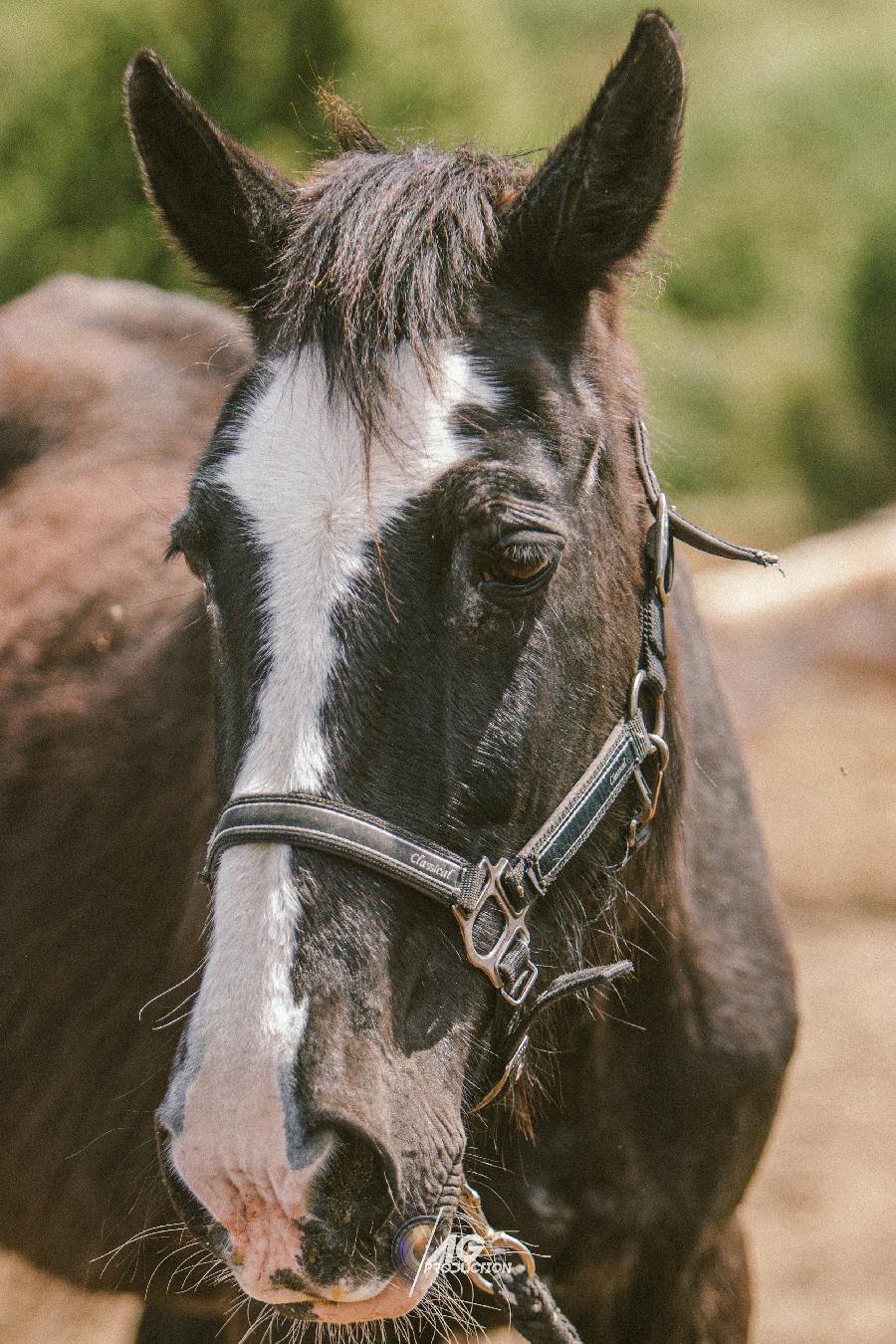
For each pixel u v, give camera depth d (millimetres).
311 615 1439
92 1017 2227
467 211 1597
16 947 2355
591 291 1666
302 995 1370
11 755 2471
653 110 1604
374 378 1473
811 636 5812
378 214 1551
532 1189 1876
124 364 2896
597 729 1652
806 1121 4359
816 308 15312
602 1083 1899
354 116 1893
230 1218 1345
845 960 5465
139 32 5184
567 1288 1947
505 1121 1816
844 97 17625
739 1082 1993
